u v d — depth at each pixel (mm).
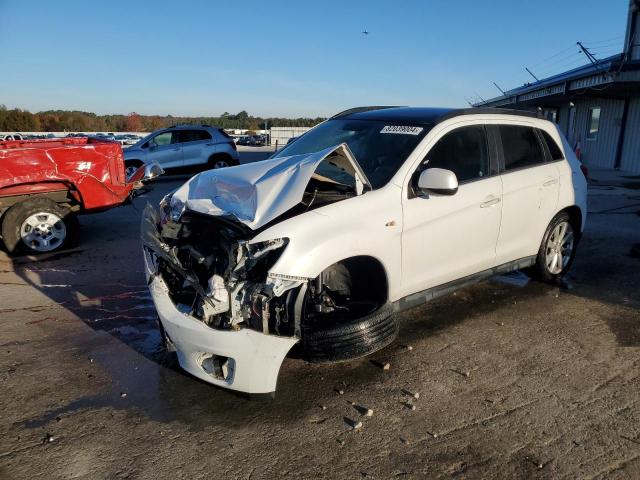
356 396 3523
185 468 2811
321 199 3637
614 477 2762
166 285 3633
